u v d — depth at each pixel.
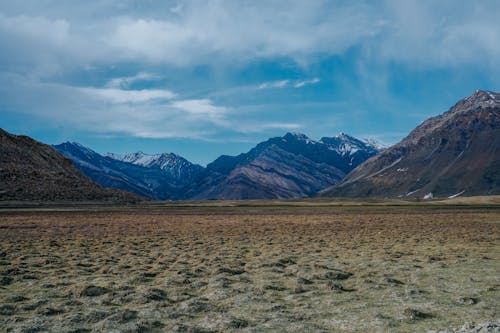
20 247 40.19
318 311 17.45
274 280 24.41
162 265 29.55
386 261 31.05
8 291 21.41
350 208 179.25
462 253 35.53
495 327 14.05
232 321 15.74
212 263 30.33
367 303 18.77
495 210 146.75
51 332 14.63
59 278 24.80
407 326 15.17
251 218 103.00
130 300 19.42
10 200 188.88
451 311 17.16
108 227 70.56
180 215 119.75
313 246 41.81
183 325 15.24
